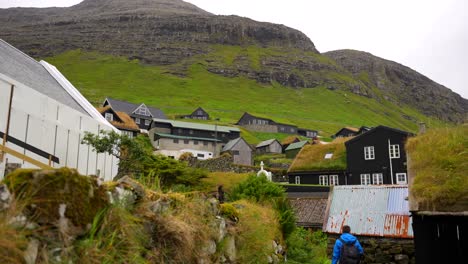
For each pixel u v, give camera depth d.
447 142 11.13
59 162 13.80
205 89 194.12
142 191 5.21
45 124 13.23
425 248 10.79
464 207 9.21
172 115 135.25
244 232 8.18
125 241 4.37
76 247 3.76
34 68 19.36
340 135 131.62
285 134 134.38
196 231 5.96
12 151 9.59
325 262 13.94
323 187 38.12
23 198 3.43
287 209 13.25
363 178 48.84
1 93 11.30
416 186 10.22
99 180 4.41
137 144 19.52
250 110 165.50
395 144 47.91
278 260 10.24
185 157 51.56
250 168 55.41
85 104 19.27
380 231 16.94
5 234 3.09
